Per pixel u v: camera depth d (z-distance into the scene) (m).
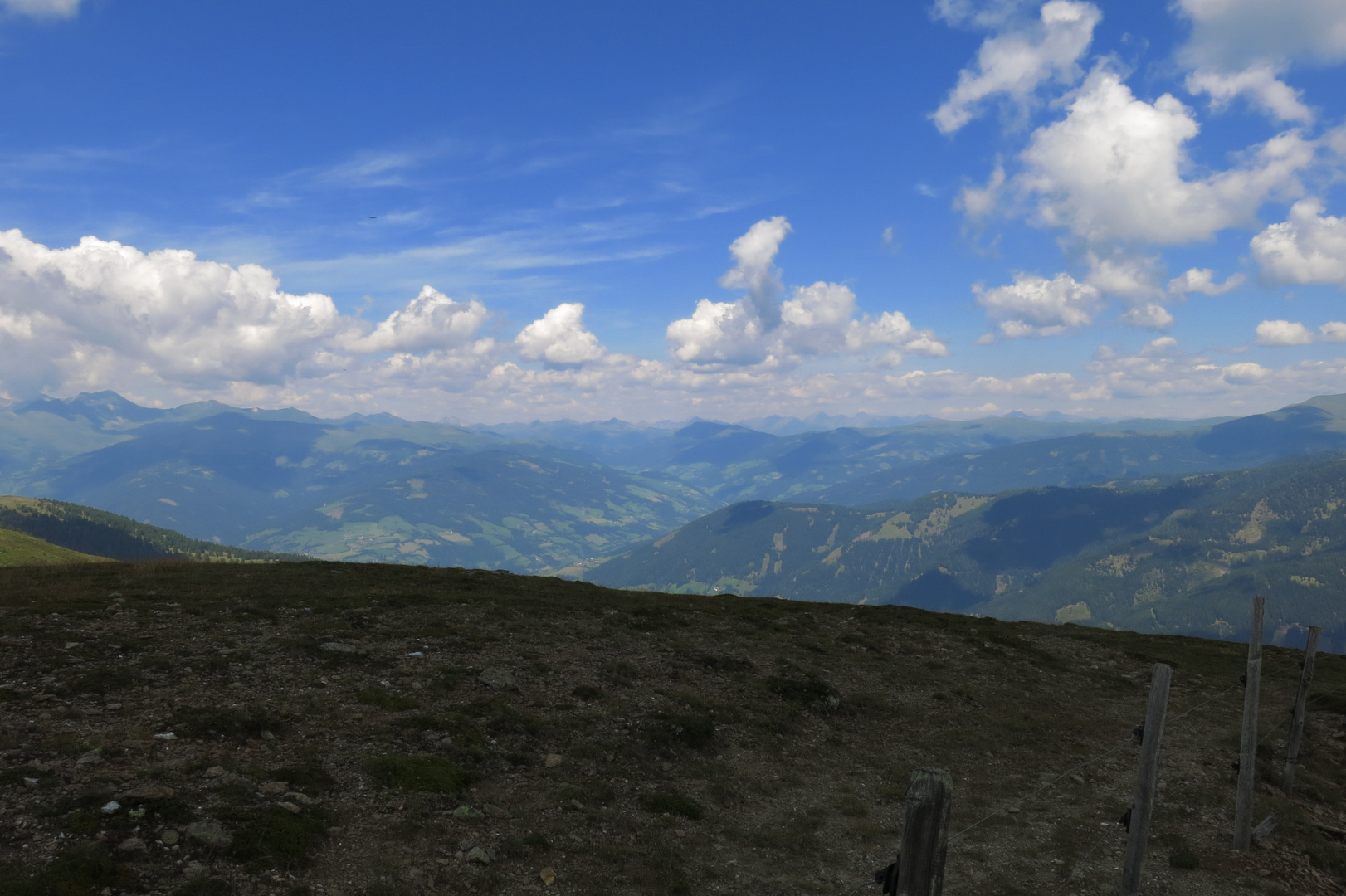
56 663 19.06
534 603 37.31
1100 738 24.86
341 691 19.72
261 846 10.97
